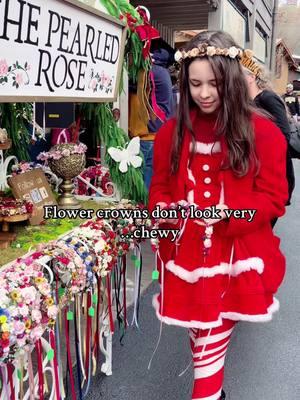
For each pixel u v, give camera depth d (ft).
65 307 6.44
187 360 8.60
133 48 8.20
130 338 9.33
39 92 5.62
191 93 5.25
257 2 34.35
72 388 6.15
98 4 6.95
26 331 4.42
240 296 5.37
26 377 6.17
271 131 5.31
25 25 5.15
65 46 6.00
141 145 12.89
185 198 5.50
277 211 5.33
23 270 4.84
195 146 5.39
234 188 5.27
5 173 7.35
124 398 7.43
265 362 8.63
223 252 5.43
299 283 12.24
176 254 5.53
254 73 10.09
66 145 7.38
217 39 5.05
